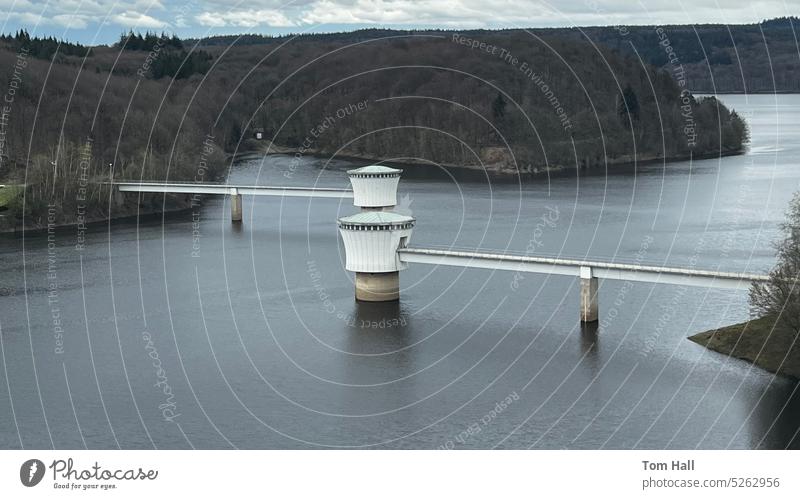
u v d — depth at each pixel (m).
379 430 75.50
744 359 89.12
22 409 81.00
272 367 91.56
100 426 77.12
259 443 73.25
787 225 124.69
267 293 121.38
